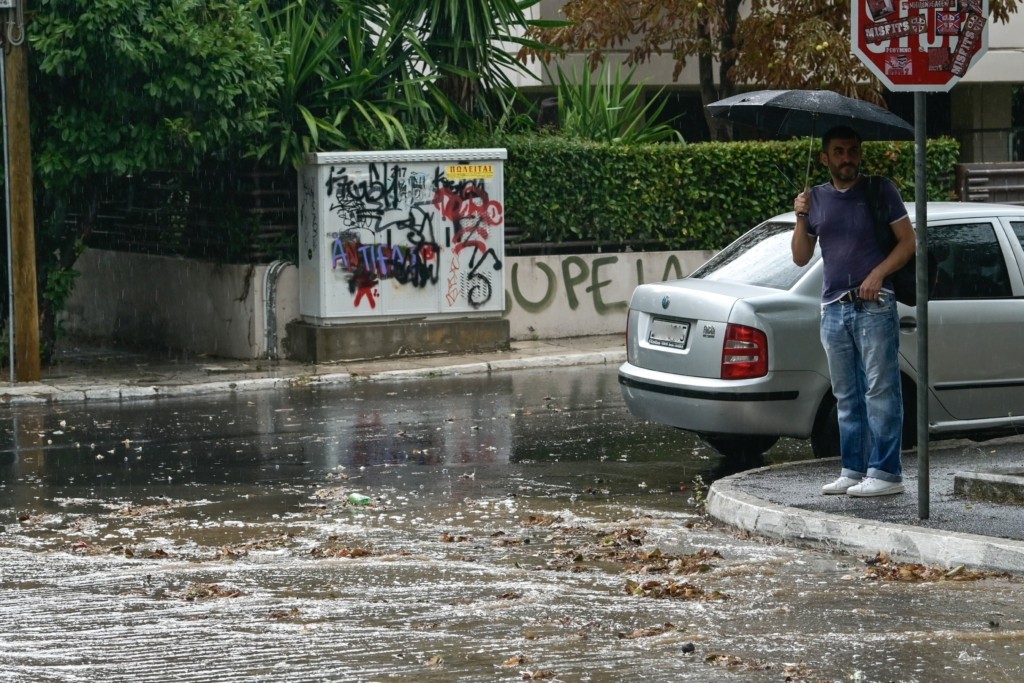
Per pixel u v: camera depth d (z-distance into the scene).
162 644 9.23
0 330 25.02
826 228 12.73
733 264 15.90
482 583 10.86
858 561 11.50
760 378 14.68
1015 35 39.16
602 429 18.70
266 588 10.74
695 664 8.67
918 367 12.02
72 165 23.92
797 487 13.46
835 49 30.50
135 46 22.94
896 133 13.71
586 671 8.56
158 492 14.89
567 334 28.70
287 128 25.52
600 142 29.53
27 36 23.08
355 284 25.70
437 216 26.20
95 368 25.34
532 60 32.41
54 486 15.27
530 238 28.52
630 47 36.81
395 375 24.44
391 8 28.05
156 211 28.41
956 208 15.75
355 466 16.30
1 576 11.23
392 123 26.62
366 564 11.52
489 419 19.67
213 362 26.03
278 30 27.30
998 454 14.99
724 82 33.88
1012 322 15.42
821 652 8.87
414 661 8.83
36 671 8.68
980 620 9.57
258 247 26.22
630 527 12.91
